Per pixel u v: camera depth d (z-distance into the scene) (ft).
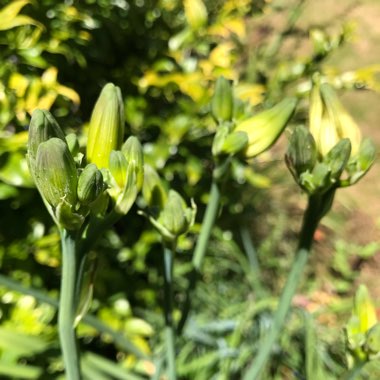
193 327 1.65
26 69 1.48
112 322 1.62
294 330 1.81
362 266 2.65
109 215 0.65
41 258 1.54
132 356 1.63
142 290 1.89
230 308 1.83
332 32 3.39
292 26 2.21
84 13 1.75
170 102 2.01
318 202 0.79
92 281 0.71
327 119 0.76
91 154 0.66
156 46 2.04
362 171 0.76
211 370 1.68
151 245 1.89
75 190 0.58
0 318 1.41
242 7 2.16
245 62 2.44
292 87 2.21
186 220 0.81
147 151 1.74
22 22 1.30
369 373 1.67
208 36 1.99
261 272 2.30
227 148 0.83
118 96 0.65
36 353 1.25
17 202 1.50
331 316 2.14
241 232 2.12
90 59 1.91
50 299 1.03
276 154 2.92
